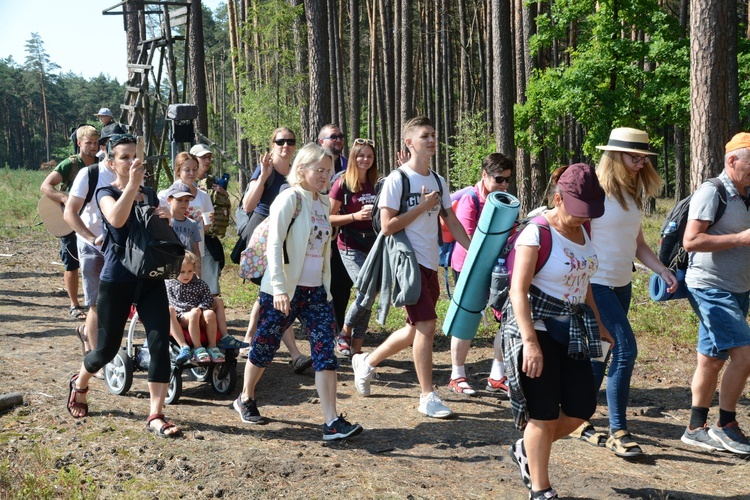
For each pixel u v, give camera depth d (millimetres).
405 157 6934
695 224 4812
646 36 29922
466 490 4176
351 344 7367
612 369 4848
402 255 5387
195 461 4445
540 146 24516
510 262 3865
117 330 4949
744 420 5570
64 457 4465
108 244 4840
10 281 11758
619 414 4863
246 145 41906
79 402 5215
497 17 16828
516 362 3674
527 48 26281
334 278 7281
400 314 9102
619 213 4738
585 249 3748
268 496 4020
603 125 22156
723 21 10328
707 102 10414
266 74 25891
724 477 4527
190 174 6965
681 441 5176
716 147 10430
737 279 4910
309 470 4363
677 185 31281
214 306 5992
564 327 3705
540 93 23562
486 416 5609
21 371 6398
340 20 38875
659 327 8555
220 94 78688
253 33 27500
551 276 3674
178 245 4754
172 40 15945
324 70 16422
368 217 6676
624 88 22297
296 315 5141
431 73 44406
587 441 5102
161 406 4973
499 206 4406
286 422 5359
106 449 4609
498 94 17062
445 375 6797
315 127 16484
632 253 4859
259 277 5527
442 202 5645
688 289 5043
